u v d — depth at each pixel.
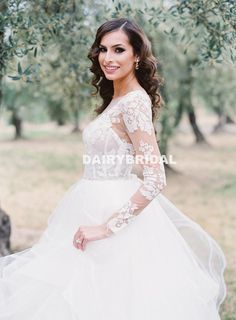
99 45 2.72
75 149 19.75
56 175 14.40
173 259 2.73
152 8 4.12
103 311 2.48
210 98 13.12
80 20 4.30
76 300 2.46
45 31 3.79
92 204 2.69
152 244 2.69
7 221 5.23
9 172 14.82
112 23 2.67
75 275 2.54
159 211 2.87
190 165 16.17
